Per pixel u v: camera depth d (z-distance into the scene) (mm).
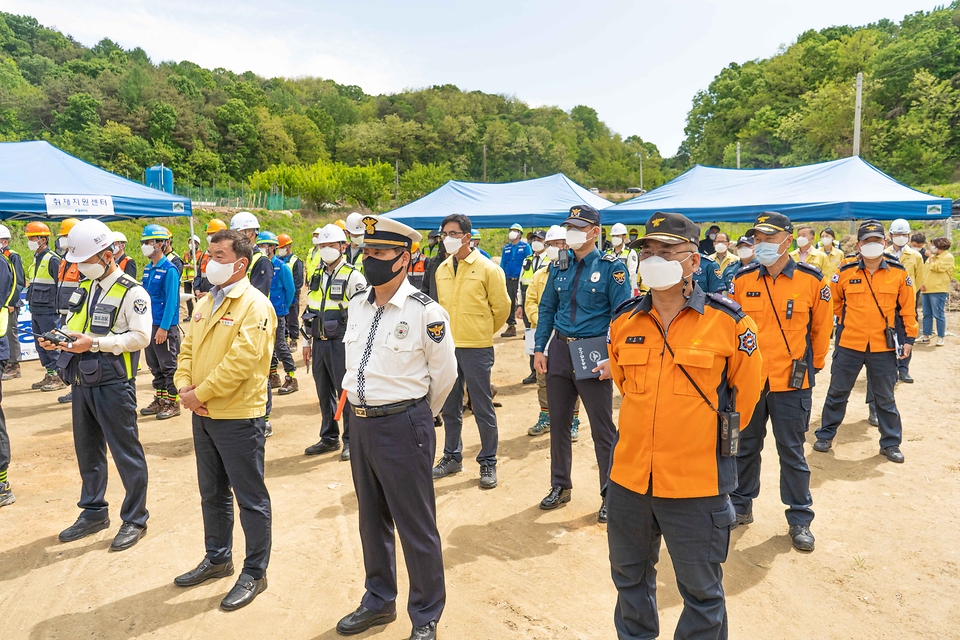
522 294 11016
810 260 9836
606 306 4043
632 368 2420
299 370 9094
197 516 4258
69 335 3486
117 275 3756
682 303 2383
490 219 10367
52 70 71438
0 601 3232
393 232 2627
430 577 2822
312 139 79562
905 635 2914
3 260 6168
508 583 3393
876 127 46125
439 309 2758
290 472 5102
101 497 3982
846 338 5254
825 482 4781
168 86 64625
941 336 10141
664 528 2350
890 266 5148
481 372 4719
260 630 2992
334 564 3629
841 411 5391
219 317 3123
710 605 2326
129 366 3756
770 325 3828
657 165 118812
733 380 2352
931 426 6086
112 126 55812
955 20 56906
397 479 2705
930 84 46438
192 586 3363
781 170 9656
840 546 3779
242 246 3133
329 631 2988
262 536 3246
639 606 2500
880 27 71625
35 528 4059
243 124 68438
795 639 2891
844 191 8484
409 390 2703
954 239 24312
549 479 4934
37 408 6984
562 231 6438
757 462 4016
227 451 3133
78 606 3182
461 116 105688
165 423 6402
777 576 3449
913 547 3750
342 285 5211
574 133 124125
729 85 75000
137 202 8086
